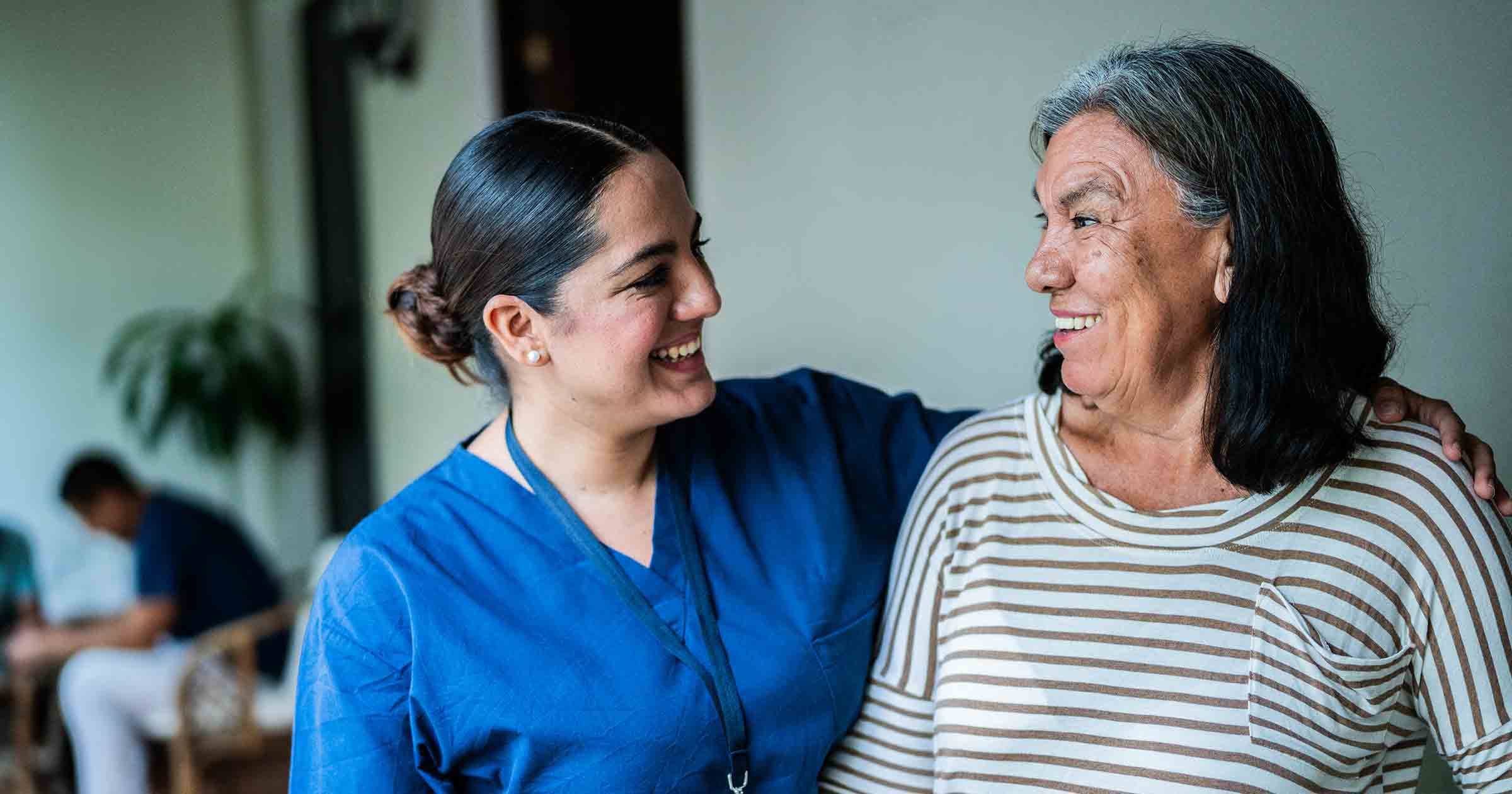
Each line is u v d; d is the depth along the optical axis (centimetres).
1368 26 139
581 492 120
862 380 231
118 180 571
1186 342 104
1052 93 108
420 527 117
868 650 125
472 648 112
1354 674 99
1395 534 100
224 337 554
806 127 239
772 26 246
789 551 124
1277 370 100
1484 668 98
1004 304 193
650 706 113
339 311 545
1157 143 98
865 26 219
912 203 212
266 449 582
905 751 121
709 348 281
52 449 569
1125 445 111
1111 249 100
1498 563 98
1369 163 141
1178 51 101
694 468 125
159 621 374
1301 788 102
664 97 313
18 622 448
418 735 113
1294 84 100
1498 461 131
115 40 567
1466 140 130
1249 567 103
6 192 561
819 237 238
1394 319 126
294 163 564
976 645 112
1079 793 106
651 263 107
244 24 577
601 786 114
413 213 435
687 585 119
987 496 115
